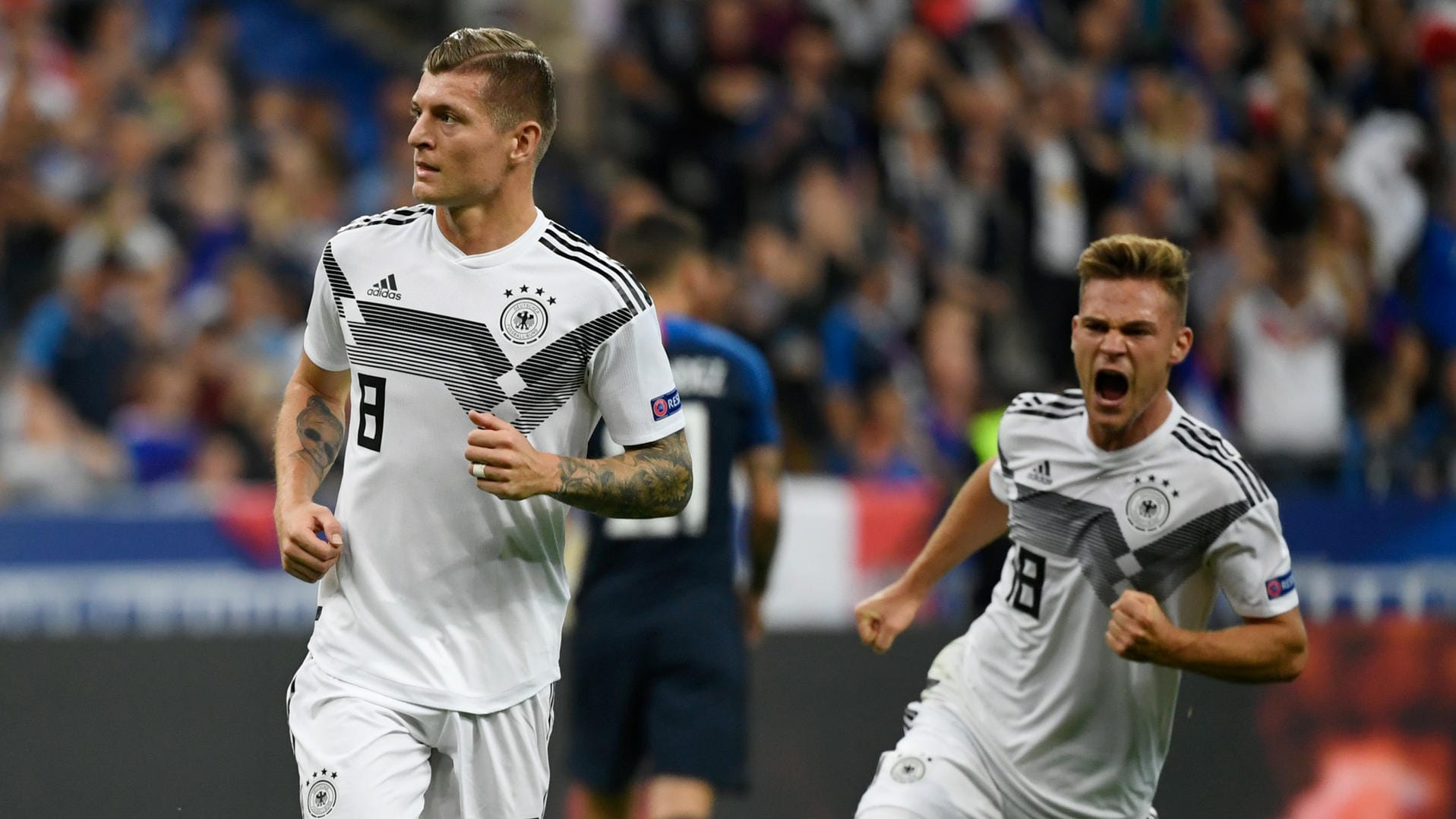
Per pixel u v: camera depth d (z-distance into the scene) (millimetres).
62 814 21078
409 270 12117
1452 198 40500
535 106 11984
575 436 12406
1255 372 35375
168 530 23234
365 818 11750
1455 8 42062
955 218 37250
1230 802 24328
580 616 18734
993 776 14305
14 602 22484
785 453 31922
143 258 31562
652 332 12312
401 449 12086
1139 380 13070
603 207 37781
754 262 34344
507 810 12602
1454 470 36031
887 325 34969
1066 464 13844
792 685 23312
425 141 11672
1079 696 13914
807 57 37844
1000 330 35875
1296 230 39938
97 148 33094
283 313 32812
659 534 18484
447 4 41969
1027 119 38406
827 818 23172
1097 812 14188
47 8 34656
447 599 12211
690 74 38031
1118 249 13102
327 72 40719
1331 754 24844
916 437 33000
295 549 11789
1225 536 13273
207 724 21797
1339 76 41781
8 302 31250
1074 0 41656
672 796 18078
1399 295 39719
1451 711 25453
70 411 29859
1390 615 25484
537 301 12008
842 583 25141
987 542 14992
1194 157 39656
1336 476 34875
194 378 30781
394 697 12117
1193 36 41969
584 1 40469
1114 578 13609
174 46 37406
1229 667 12789
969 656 14773
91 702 21391
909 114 38031
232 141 34750
